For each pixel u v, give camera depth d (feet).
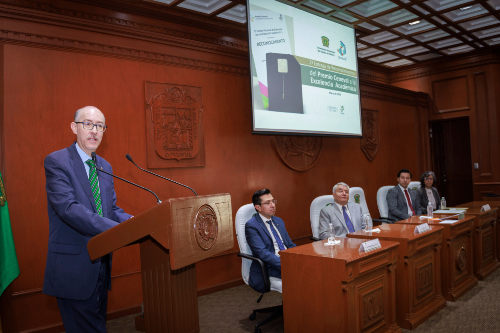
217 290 13.16
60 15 10.30
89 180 5.99
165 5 13.20
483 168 23.13
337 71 16.94
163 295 5.84
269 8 14.34
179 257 4.43
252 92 13.48
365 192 19.77
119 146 11.33
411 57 23.68
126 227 4.66
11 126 9.62
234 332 9.27
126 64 11.64
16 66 9.77
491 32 20.34
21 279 9.54
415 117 24.21
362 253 7.53
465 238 12.25
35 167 9.91
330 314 7.29
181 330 5.78
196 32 14.84
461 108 23.81
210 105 13.55
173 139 12.38
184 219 4.58
